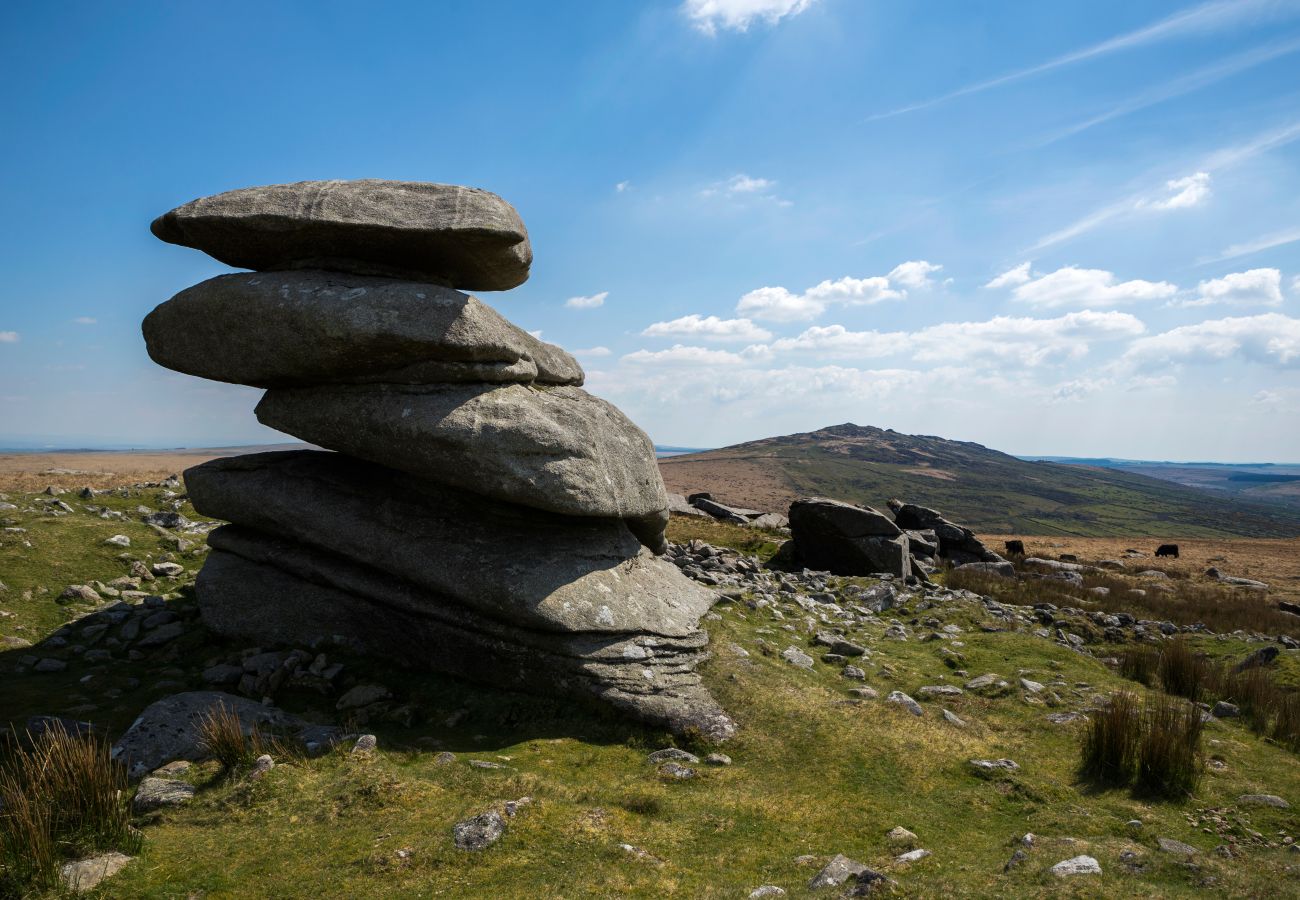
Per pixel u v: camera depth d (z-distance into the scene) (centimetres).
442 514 1298
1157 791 894
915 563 2827
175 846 707
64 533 1731
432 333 1141
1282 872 667
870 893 604
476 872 660
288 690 1142
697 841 748
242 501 1366
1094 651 1695
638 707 1063
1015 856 696
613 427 1380
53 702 1059
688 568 2062
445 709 1099
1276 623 2238
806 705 1101
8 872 617
